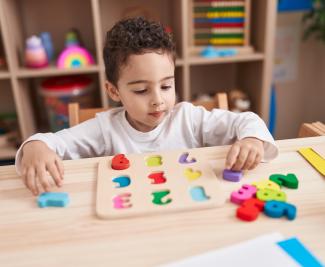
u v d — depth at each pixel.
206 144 0.97
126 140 0.94
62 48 1.86
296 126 2.31
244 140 0.70
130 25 0.81
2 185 0.64
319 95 2.24
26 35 1.81
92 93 1.72
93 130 0.94
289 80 2.18
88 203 0.57
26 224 0.53
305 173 0.63
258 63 1.71
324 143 0.74
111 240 0.49
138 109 0.78
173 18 1.76
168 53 0.77
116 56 0.78
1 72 1.54
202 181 0.60
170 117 0.97
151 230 0.50
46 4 1.78
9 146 1.69
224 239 0.48
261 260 0.44
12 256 0.47
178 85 1.74
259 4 1.65
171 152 0.71
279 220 0.51
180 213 0.54
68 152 0.88
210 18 1.69
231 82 2.07
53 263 0.45
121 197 0.57
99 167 0.67
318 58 2.14
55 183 0.63
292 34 2.07
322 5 1.99
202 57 1.64
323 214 0.52
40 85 1.73
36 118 1.89
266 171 0.64
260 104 1.74
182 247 0.47
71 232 0.51
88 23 1.83
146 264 0.44
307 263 0.43
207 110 1.01
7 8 1.47
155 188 0.59
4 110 1.93
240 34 1.70
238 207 0.54
